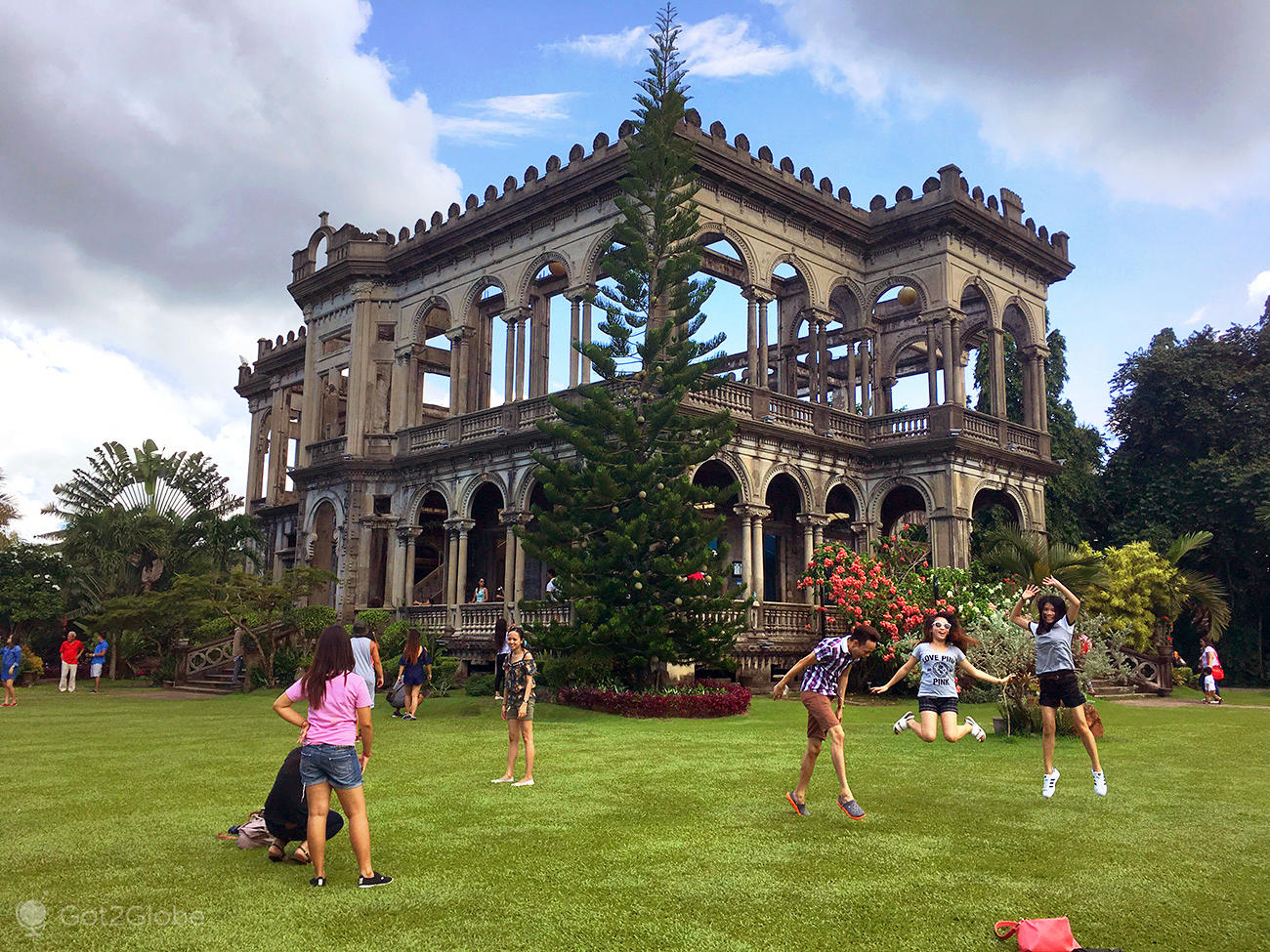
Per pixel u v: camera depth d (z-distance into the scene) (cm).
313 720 696
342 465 3438
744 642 2609
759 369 2889
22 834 839
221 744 1466
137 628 3388
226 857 761
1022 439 3291
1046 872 716
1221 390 3966
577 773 1170
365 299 3584
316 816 689
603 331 2238
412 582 3303
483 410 3114
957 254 3148
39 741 1509
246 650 2959
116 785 1088
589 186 2880
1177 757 1333
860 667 2519
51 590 3712
